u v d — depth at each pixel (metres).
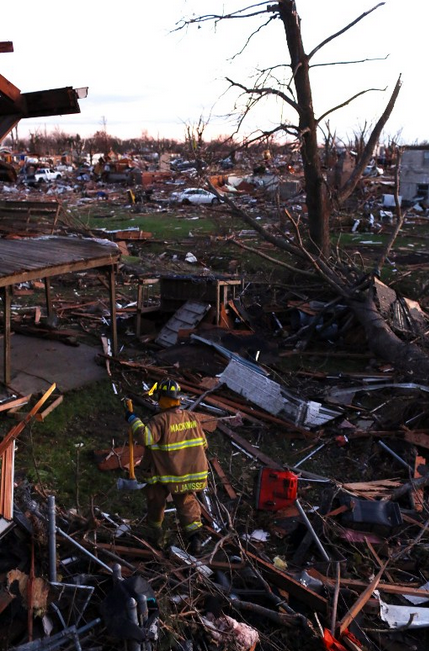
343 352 10.32
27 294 13.46
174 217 29.67
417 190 30.97
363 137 32.28
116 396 8.08
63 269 8.12
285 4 12.34
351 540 5.29
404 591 4.71
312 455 6.95
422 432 7.20
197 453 4.76
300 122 13.08
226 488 6.09
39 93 7.29
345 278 11.72
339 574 4.68
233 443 7.09
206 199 34.12
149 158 78.19
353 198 31.91
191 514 4.88
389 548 5.23
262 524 5.51
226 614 4.35
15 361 8.77
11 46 6.88
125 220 28.73
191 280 10.17
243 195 34.09
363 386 8.72
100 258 8.71
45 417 7.23
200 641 4.03
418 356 8.99
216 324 10.05
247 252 18.89
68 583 4.28
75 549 4.66
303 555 5.08
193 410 7.74
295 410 7.63
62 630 3.84
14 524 4.52
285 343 10.62
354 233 24.69
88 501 5.66
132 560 4.77
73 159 75.62
